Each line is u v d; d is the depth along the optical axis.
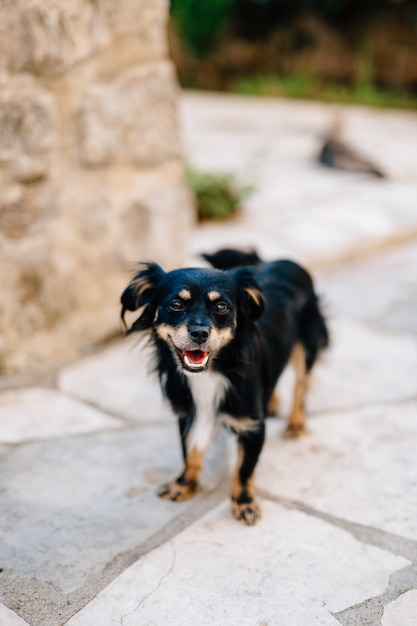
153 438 3.21
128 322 4.30
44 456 3.05
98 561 2.40
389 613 2.15
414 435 3.19
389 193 7.43
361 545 2.46
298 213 6.67
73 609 2.18
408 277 5.43
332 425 3.29
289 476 2.90
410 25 15.85
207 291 2.45
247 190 6.68
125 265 4.25
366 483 2.84
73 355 4.03
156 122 4.30
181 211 4.64
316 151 9.67
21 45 3.44
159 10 4.15
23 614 2.15
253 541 2.50
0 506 2.70
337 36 16.67
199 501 2.76
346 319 4.58
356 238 5.95
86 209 3.96
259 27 17.36
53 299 3.88
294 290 3.11
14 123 3.50
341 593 2.23
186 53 17.91
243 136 10.86
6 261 3.62
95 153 3.93
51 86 3.63
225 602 2.20
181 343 2.39
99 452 3.09
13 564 2.38
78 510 2.68
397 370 3.85
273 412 3.42
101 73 3.89
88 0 3.68
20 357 3.79
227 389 2.58
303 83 16.36
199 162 8.63
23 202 3.63
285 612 2.15
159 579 2.30
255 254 3.29
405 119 13.39
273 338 2.84
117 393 3.63
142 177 4.31
